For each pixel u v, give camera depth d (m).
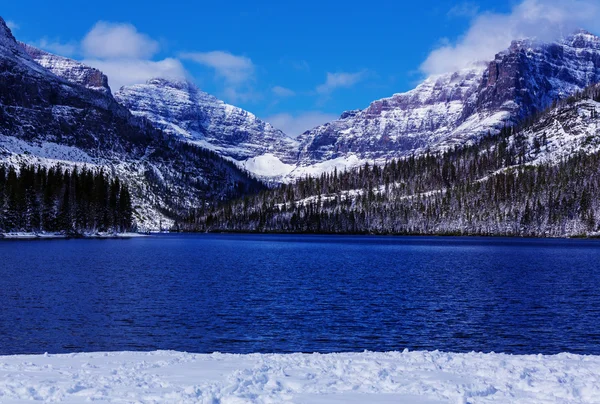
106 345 39.25
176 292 67.06
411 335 43.12
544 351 38.19
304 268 104.81
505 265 113.69
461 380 21.55
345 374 22.72
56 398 18.50
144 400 18.39
